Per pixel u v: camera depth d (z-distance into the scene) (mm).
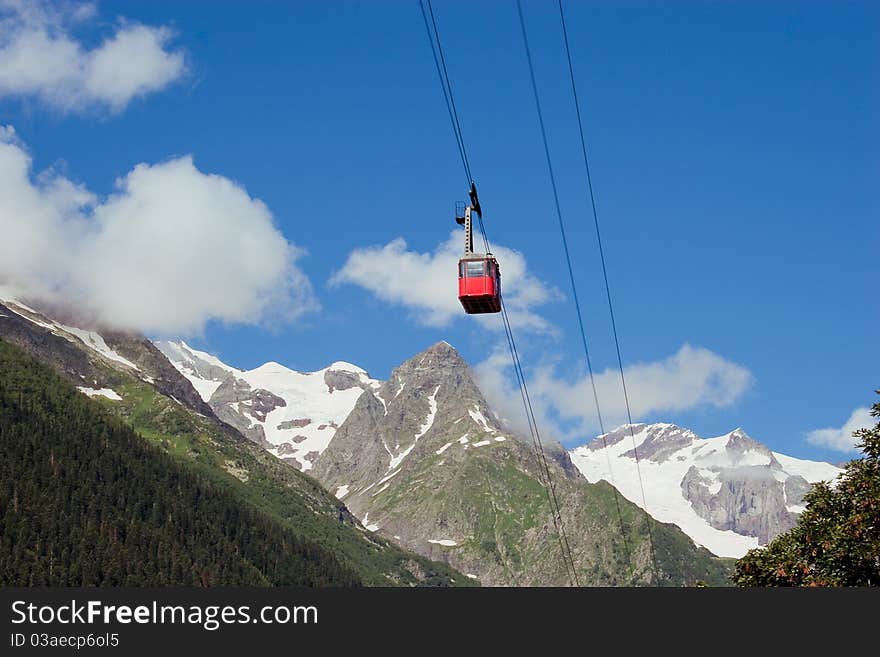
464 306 87500
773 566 88125
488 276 84938
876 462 88500
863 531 83688
